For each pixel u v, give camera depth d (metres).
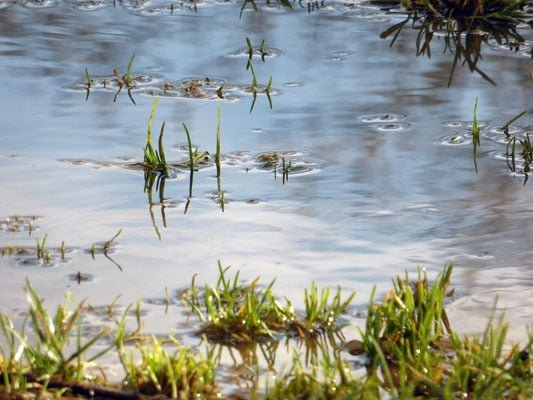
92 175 11.59
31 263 9.53
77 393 7.30
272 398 7.25
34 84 14.60
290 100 14.12
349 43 16.69
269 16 18.22
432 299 8.26
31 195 11.00
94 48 16.30
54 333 7.97
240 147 12.51
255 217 10.63
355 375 7.85
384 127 13.16
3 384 7.43
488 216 10.66
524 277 9.35
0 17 17.95
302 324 8.49
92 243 9.97
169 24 17.72
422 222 10.52
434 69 15.43
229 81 14.88
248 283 9.18
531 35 17.11
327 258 9.73
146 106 13.84
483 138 12.84
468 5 17.91
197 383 7.43
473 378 7.69
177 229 10.34
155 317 8.60
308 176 11.71
